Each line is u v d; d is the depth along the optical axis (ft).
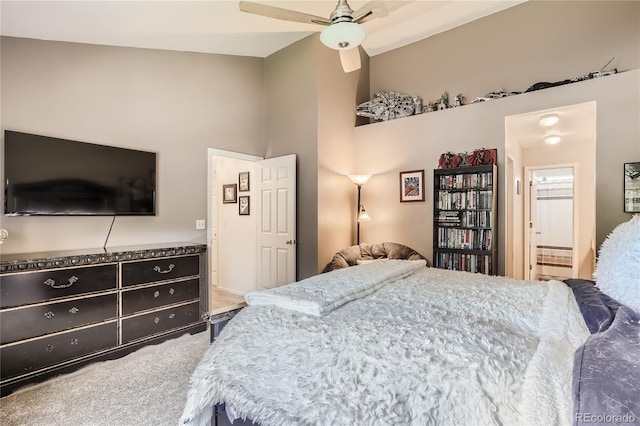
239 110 13.73
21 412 6.39
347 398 3.06
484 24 13.30
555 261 19.54
